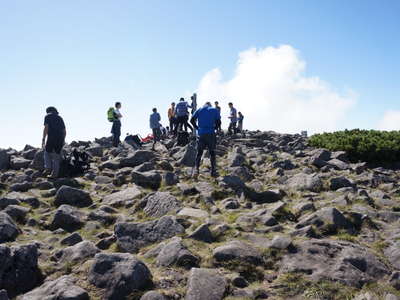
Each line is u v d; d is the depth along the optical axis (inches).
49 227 288.8
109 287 180.5
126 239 243.4
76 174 481.4
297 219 285.1
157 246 228.4
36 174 450.9
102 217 299.7
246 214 293.3
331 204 315.6
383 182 439.2
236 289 183.9
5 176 451.2
